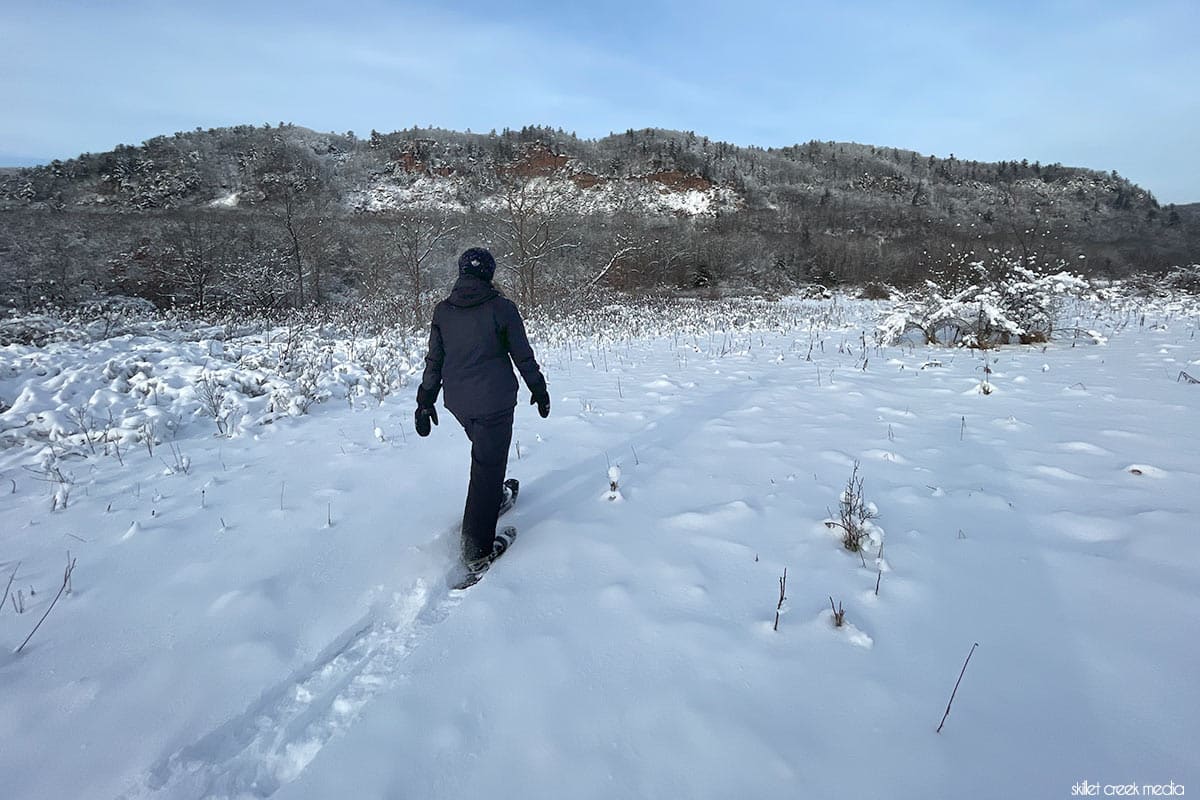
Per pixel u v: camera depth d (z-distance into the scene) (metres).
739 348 10.72
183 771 1.92
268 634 2.56
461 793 1.75
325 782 1.80
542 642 2.39
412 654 2.38
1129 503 3.38
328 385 6.99
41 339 10.52
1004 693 2.04
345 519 3.66
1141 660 2.16
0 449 5.06
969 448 4.48
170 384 6.50
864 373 7.67
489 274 3.27
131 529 3.51
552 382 7.80
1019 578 2.71
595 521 3.46
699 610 2.57
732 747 1.86
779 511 3.49
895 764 1.78
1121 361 7.87
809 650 2.29
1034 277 9.86
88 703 2.19
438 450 4.93
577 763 1.83
